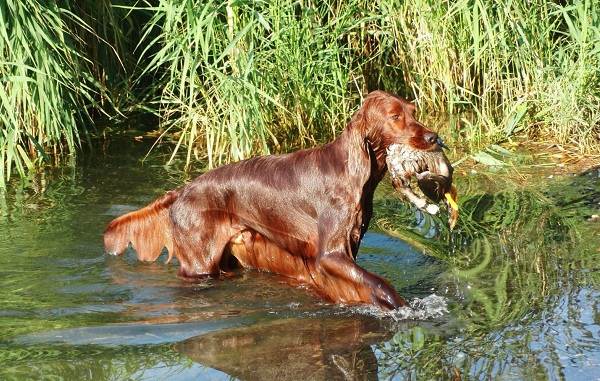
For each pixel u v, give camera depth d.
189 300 7.82
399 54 13.56
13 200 10.14
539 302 7.51
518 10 12.23
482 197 10.11
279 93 12.02
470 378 6.33
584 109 11.92
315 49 12.28
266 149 11.30
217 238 8.37
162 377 6.42
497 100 13.07
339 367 6.54
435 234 9.13
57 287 8.04
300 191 7.92
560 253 8.51
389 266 8.38
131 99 13.28
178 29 11.97
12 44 11.19
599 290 7.68
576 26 12.30
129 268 8.55
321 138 12.14
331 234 7.72
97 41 13.26
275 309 7.60
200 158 11.66
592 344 6.76
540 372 6.37
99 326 7.26
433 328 7.14
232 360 6.67
